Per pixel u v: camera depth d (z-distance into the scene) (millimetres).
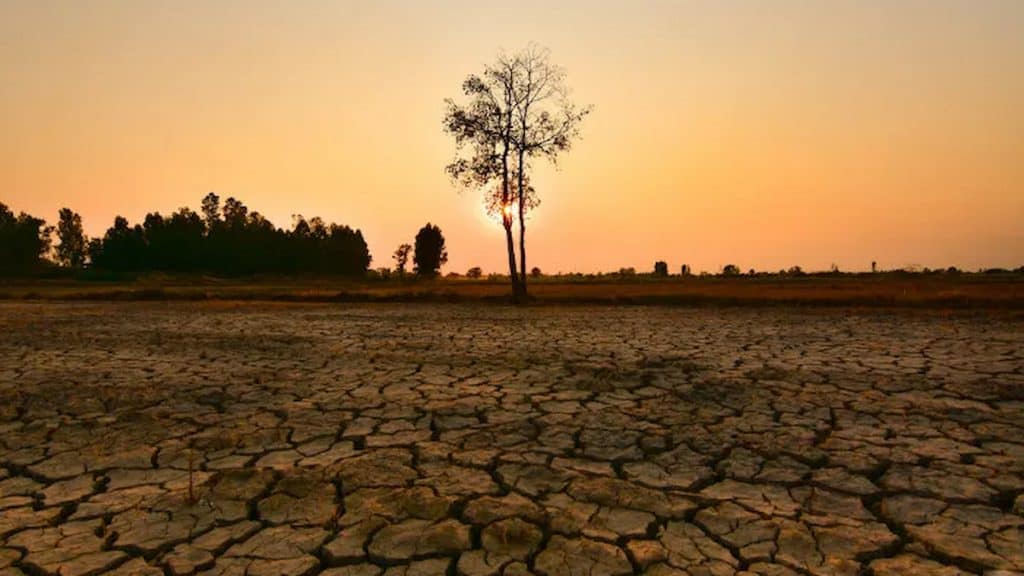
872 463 5207
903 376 8828
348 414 7016
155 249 92375
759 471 5070
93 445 5895
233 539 3908
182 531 4027
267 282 67562
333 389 8398
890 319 17531
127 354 11859
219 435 6191
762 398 7590
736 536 3871
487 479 4926
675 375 9109
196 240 94938
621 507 4344
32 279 69625
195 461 5430
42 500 4586
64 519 4250
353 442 5977
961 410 6906
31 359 11266
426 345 12945
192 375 9508
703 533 3924
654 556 3600
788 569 3459
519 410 7145
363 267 102562
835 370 9375
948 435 5961
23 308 26734
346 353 11742
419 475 5023
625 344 12852
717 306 23906
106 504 4488
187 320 19891
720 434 6090
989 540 3789
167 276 79438
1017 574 3377
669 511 4270
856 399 7488
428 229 83500
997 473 4938
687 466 5211
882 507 4309
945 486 4684
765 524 4043
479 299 29734
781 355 11000
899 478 4855
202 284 61625
